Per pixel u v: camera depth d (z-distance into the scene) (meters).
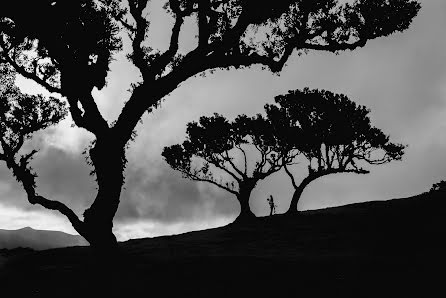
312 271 12.31
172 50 17.16
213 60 16.66
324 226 26.97
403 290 9.87
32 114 23.33
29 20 15.17
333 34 16.69
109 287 11.46
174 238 29.06
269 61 16.77
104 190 16.06
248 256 16.31
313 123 37.88
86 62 16.50
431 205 26.25
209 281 11.55
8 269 16.31
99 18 16.75
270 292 10.37
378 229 23.16
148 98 16.53
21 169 20.16
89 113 16.41
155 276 12.36
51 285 12.12
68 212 18.02
